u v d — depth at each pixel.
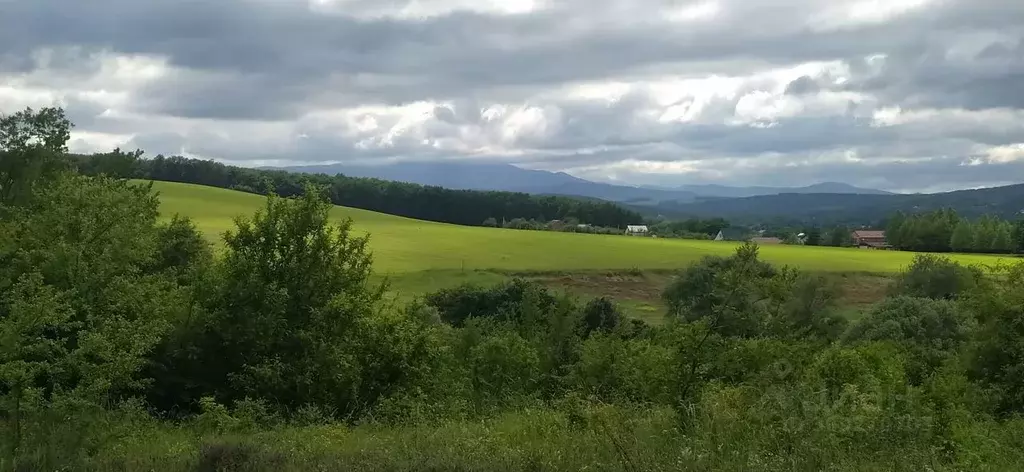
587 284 69.12
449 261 72.88
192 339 14.27
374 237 88.94
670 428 7.60
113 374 7.28
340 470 6.17
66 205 14.08
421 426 9.96
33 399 6.55
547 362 22.95
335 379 14.37
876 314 38.72
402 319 15.92
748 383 9.81
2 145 28.19
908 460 6.99
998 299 18.59
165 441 8.47
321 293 16.33
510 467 6.30
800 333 13.27
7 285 10.97
